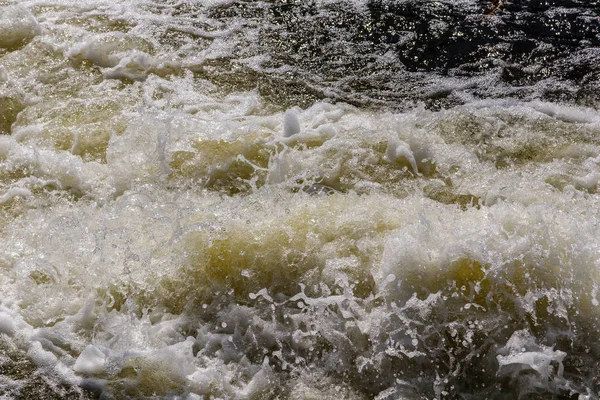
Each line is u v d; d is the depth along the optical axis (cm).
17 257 407
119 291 386
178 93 571
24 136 515
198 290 387
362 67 610
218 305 380
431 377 346
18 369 350
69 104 554
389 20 676
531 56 622
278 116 536
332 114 540
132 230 414
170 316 377
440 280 376
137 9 701
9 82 580
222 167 480
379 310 369
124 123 527
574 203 438
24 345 361
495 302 370
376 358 352
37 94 568
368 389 343
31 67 603
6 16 652
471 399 338
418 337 357
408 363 351
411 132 506
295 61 620
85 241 410
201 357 352
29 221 433
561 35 652
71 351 359
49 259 403
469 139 510
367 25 670
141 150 490
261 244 402
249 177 475
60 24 663
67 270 396
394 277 376
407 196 453
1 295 385
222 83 589
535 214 398
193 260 396
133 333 365
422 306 367
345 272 386
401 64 614
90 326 372
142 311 378
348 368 350
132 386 340
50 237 414
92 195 457
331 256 394
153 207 433
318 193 445
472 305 369
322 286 383
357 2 708
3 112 547
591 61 614
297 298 380
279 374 346
